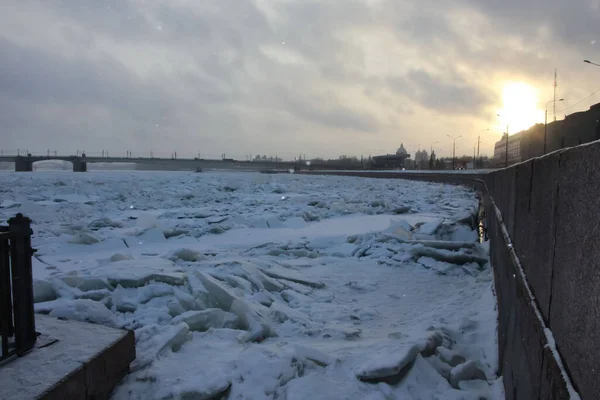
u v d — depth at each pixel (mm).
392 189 38781
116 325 5473
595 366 1545
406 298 8164
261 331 5438
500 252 5863
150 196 29625
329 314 6938
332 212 21531
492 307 6555
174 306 6184
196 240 14070
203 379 3943
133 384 3914
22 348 3480
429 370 4391
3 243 3328
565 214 2027
